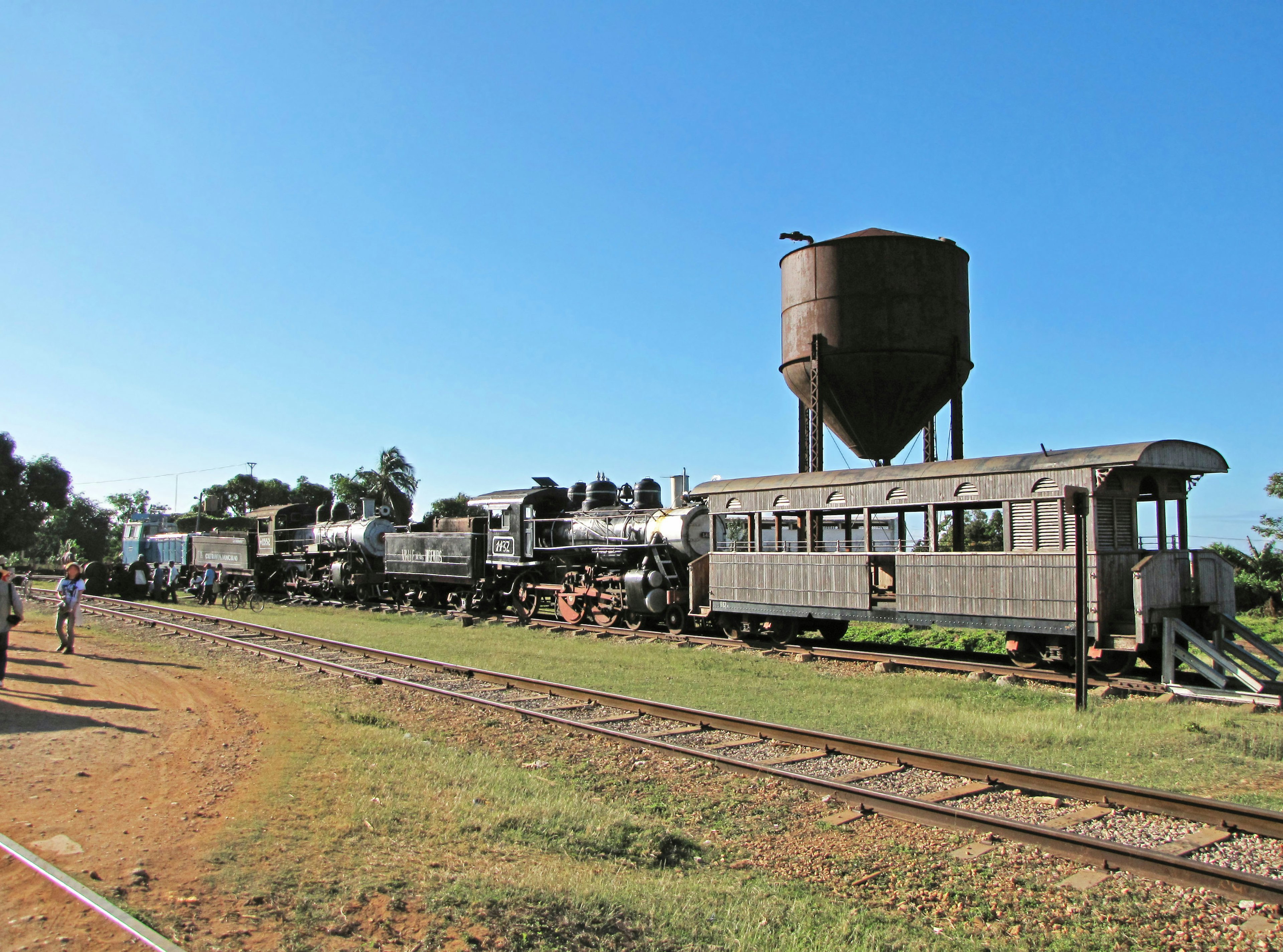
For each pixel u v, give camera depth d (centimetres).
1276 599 2402
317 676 1474
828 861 642
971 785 807
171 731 1010
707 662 1628
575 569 2469
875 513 1695
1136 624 1342
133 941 461
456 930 499
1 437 6688
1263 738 973
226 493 7575
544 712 1155
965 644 1966
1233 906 547
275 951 466
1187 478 1509
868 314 2062
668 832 688
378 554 3262
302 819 688
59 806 707
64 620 1706
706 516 2159
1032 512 1439
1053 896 574
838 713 1144
